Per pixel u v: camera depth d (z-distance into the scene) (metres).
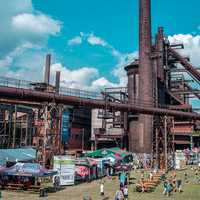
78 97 59.81
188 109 110.00
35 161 54.66
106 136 117.81
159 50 115.38
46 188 39.38
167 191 39.25
